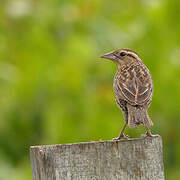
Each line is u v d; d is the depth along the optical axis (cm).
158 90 1453
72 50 1409
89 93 1401
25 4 1480
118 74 1123
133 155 848
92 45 1420
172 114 1477
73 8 1466
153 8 1469
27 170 1371
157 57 1452
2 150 1449
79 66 1395
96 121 1377
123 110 1058
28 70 1417
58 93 1401
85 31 1466
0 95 1422
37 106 1427
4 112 1433
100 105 1396
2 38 1468
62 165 837
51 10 1468
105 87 1414
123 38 1469
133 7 1527
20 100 1428
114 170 843
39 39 1430
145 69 1131
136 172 848
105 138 1373
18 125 1464
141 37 1461
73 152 839
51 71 1409
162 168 852
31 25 1468
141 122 994
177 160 1480
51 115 1385
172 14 1457
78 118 1384
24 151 1479
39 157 838
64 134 1371
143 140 852
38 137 1479
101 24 1473
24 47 1441
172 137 1495
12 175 1354
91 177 839
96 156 841
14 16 1470
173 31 1463
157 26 1460
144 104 1019
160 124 1491
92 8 1470
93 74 1436
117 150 845
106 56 1243
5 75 1422
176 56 1458
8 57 1458
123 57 1230
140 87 1052
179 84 1445
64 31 1464
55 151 838
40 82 1407
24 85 1414
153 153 852
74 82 1390
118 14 1520
